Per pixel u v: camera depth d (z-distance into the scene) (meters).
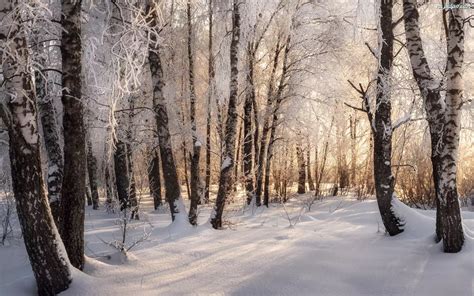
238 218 11.23
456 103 5.95
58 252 5.08
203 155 19.84
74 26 5.50
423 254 6.09
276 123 14.82
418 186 14.34
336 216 10.98
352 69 14.30
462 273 5.24
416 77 6.65
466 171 15.33
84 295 5.02
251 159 15.65
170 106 13.95
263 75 15.56
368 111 7.59
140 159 15.45
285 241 7.37
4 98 4.76
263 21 13.70
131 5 6.14
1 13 4.53
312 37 13.77
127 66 5.83
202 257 6.48
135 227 9.48
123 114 12.15
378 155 7.51
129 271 5.79
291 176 18.86
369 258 6.18
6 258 6.43
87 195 18.06
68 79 5.49
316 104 15.00
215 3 11.41
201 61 16.75
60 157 7.83
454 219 5.90
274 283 5.46
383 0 7.49
